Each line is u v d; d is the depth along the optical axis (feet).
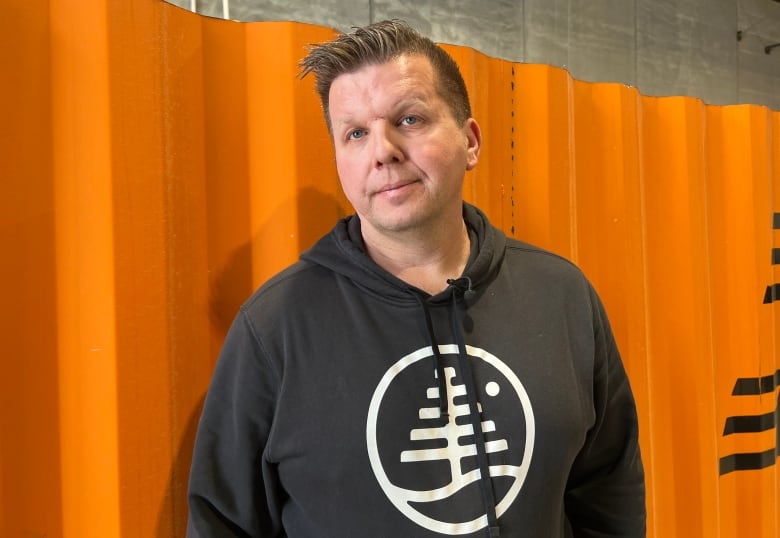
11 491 2.65
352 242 2.55
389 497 2.21
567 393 2.45
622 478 2.93
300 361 2.35
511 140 4.10
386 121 2.32
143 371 2.86
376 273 2.45
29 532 2.69
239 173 3.28
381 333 2.39
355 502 2.21
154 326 2.89
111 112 2.76
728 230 5.29
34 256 2.70
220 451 2.45
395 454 2.24
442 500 2.23
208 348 3.16
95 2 2.73
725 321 5.30
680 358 4.91
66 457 2.78
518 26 5.20
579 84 4.45
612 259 4.57
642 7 5.95
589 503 2.97
